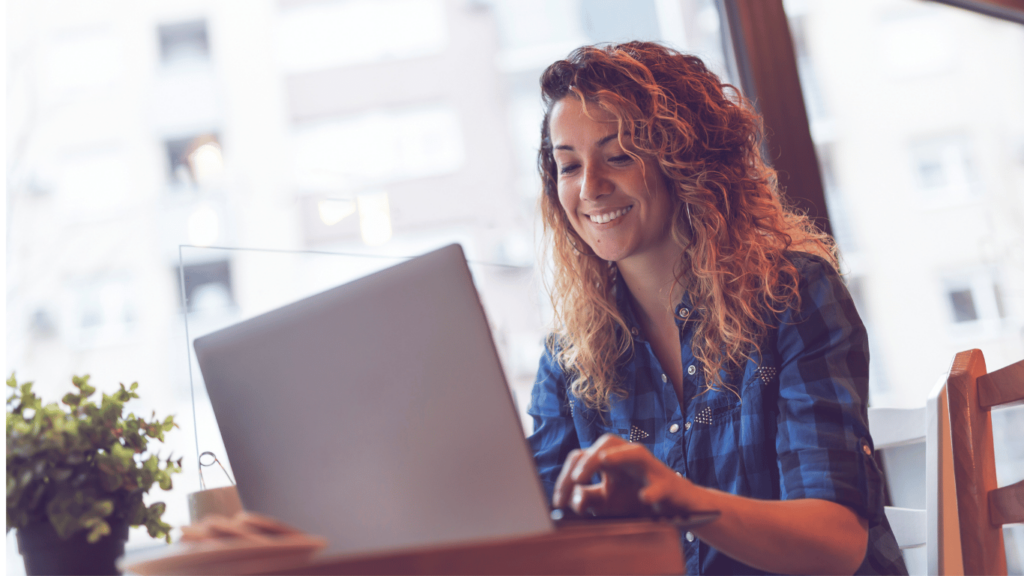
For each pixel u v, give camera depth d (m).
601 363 1.23
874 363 1.93
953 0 2.18
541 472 1.24
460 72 3.03
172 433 1.24
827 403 0.94
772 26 1.86
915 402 1.94
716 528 0.71
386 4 3.15
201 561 0.48
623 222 1.16
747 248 1.12
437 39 3.11
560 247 1.32
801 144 1.82
